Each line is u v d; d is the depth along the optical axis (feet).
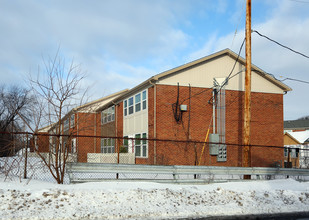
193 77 65.00
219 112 66.33
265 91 71.87
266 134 70.54
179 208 25.85
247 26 45.44
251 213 26.17
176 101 62.80
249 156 42.80
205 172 37.78
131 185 31.22
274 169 42.60
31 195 25.34
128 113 77.92
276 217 24.97
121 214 23.30
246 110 43.65
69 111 33.01
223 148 65.00
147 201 26.78
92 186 29.68
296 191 34.60
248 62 44.52
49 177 37.45
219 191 31.91
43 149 33.04
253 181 38.86
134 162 66.08
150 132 63.10
